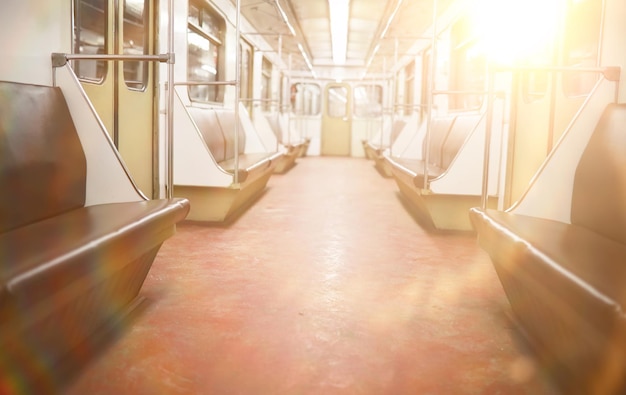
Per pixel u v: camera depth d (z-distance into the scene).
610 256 1.98
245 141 7.84
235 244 4.11
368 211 5.81
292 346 2.28
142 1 4.37
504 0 4.57
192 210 4.91
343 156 16.09
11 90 2.38
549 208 2.82
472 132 4.52
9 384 1.77
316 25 10.74
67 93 2.85
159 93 4.58
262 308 2.73
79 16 3.48
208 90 6.84
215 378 1.98
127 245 2.20
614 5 2.84
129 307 2.63
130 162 4.20
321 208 5.95
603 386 1.73
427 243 4.29
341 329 2.48
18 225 2.22
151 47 4.48
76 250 1.85
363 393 1.90
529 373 2.07
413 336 2.41
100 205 2.79
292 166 11.79
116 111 3.89
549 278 1.85
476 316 2.68
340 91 16.12
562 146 2.80
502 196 4.50
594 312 1.55
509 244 2.26
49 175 2.48
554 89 3.58
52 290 1.68
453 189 4.57
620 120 2.53
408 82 11.70
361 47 13.50
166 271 3.35
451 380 2.00
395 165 6.13
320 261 3.68
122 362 2.09
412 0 7.47
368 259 3.76
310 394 1.88
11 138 2.27
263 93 11.77
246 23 8.80
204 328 2.45
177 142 4.74
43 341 1.88
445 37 7.22
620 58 2.77
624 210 2.25
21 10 2.62
